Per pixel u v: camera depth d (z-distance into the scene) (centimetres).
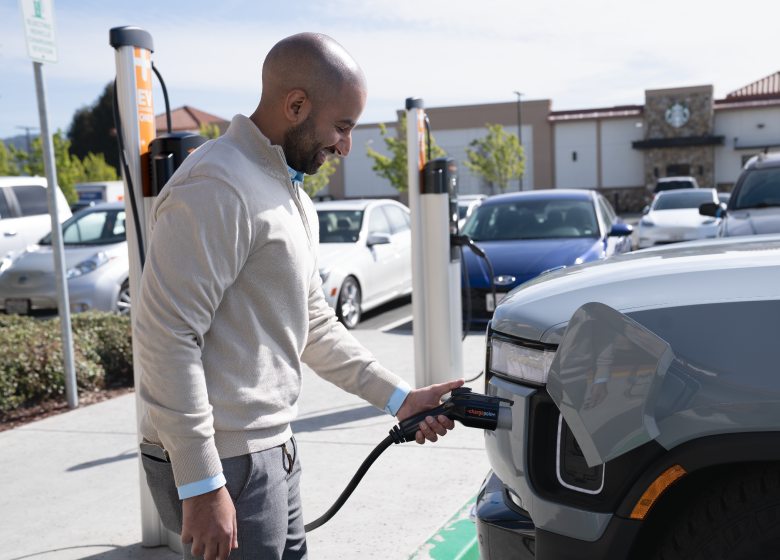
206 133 4122
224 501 141
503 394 180
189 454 137
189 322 137
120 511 328
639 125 4047
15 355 510
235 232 140
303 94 152
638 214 3988
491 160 3903
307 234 160
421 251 475
